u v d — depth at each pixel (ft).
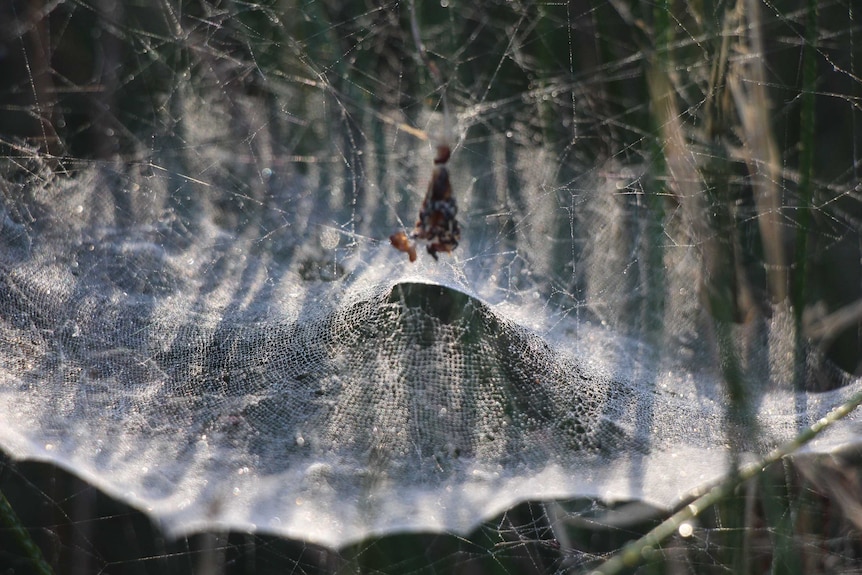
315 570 3.60
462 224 3.93
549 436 3.64
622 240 3.89
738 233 3.78
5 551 3.58
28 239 3.83
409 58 4.03
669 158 3.74
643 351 3.80
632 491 3.54
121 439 3.59
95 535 3.60
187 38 4.05
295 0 3.96
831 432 3.60
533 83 4.00
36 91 3.95
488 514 3.51
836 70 3.87
